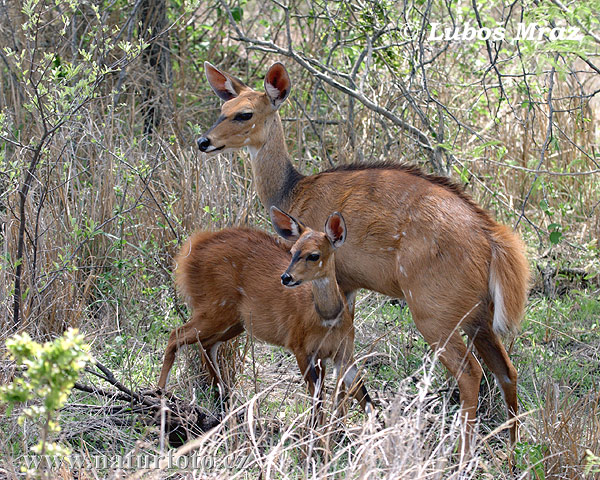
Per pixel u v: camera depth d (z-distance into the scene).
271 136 10.27
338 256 9.37
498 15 17.45
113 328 11.02
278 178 10.26
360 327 11.44
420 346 10.81
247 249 9.86
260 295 9.59
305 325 9.09
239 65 17.95
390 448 6.87
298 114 14.98
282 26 18.23
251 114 10.11
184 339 9.85
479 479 8.38
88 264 11.90
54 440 8.31
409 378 7.60
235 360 10.12
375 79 15.17
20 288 9.70
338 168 9.93
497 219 13.76
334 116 15.44
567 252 13.41
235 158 13.40
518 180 14.74
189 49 17.62
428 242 8.78
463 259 8.70
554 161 14.81
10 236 10.82
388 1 13.20
